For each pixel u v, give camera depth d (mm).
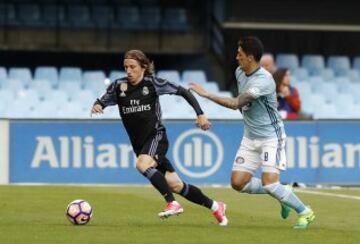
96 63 96000
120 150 59062
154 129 35719
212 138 59469
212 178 59500
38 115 75000
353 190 57062
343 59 94062
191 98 35500
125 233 33906
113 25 94062
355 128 60219
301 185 59875
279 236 33469
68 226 36094
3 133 58688
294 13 97000
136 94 35531
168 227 36031
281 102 61062
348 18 97562
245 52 34469
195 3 97188
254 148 35750
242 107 35250
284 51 97750
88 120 58969
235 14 96312
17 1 95188
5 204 45469
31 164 58844
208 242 31672
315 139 59938
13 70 84812
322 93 85750
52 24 92250
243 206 46312
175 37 93188
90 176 58969
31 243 31141
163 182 35312
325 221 39625
